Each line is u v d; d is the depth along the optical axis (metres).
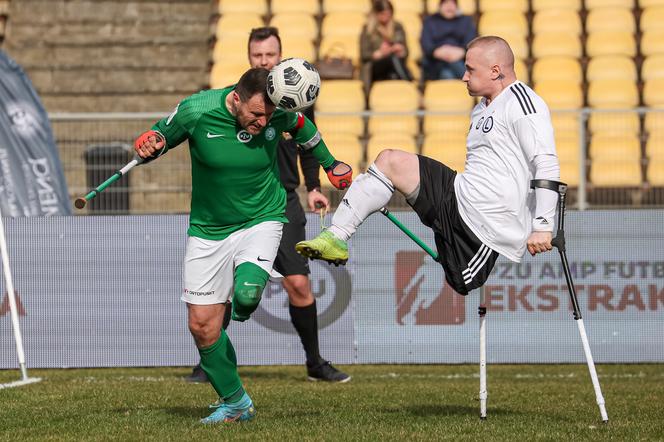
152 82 44.50
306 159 22.89
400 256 27.39
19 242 27.31
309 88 14.38
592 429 15.05
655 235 27.39
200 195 15.30
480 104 15.93
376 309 27.41
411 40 44.16
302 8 46.00
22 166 31.86
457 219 15.68
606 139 34.06
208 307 15.52
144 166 32.94
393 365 28.05
